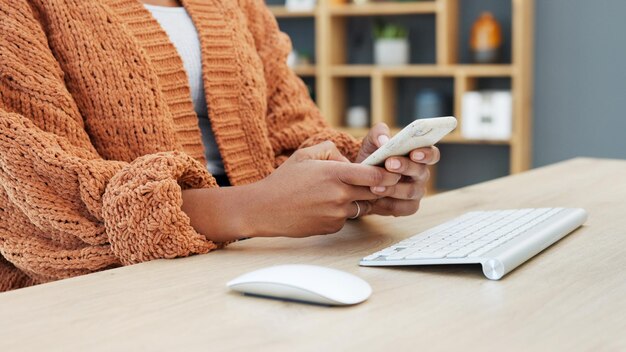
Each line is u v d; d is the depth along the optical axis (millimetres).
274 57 1560
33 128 1009
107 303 753
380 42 3975
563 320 696
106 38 1190
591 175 1564
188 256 946
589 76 3725
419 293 775
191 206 978
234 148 1376
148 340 653
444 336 658
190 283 823
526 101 3750
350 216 992
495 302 746
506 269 821
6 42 1070
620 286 799
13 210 1034
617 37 3648
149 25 1265
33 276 1083
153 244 928
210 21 1404
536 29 3801
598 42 3689
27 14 1117
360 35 4215
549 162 3855
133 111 1189
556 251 949
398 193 1027
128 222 934
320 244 1008
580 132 3777
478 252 854
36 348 638
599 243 991
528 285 802
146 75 1210
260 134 1411
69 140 1072
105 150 1179
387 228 1105
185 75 1289
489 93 3703
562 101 3793
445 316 707
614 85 3684
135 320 703
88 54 1173
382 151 928
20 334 669
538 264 888
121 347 638
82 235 980
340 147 1379
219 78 1377
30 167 983
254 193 966
